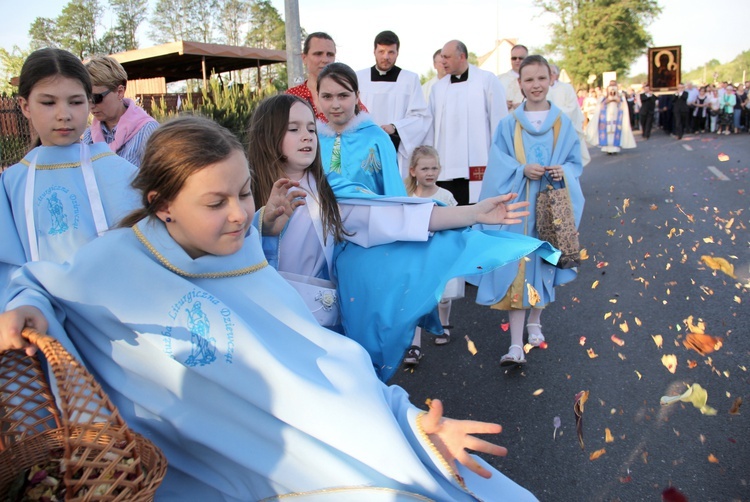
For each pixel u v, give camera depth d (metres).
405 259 3.02
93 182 3.05
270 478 1.83
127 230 1.94
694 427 3.82
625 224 9.90
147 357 1.86
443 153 8.16
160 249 1.90
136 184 1.90
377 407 1.83
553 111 5.36
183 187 1.81
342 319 3.17
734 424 3.81
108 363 1.91
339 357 1.95
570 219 5.02
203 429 1.85
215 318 1.84
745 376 4.40
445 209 3.00
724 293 6.17
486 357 5.23
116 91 3.89
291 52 10.11
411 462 1.76
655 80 45.81
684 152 21.16
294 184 2.98
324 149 4.32
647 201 11.91
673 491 1.99
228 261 1.96
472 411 4.32
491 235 2.92
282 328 2.00
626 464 3.52
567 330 5.65
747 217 9.62
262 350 1.82
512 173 5.26
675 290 6.43
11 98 12.67
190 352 1.82
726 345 4.94
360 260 3.10
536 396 4.44
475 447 1.82
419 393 4.66
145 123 3.93
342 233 3.13
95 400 1.52
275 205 2.98
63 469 1.51
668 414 4.00
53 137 3.03
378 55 7.60
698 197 11.77
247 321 1.97
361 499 1.77
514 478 3.48
